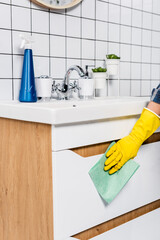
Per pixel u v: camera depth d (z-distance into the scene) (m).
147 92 2.00
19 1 1.33
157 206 1.31
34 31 1.40
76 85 1.51
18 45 1.35
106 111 1.00
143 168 1.18
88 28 1.61
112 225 1.10
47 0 1.40
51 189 0.90
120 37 1.77
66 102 1.34
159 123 1.11
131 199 1.14
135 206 1.16
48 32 1.45
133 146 1.06
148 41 1.96
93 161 0.99
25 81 1.28
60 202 0.90
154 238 1.26
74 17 1.54
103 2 1.66
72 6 1.50
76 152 0.96
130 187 1.13
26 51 1.29
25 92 1.28
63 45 1.51
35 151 0.95
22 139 1.01
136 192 1.16
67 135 0.90
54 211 0.90
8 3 1.30
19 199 1.05
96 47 1.66
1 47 1.30
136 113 1.14
